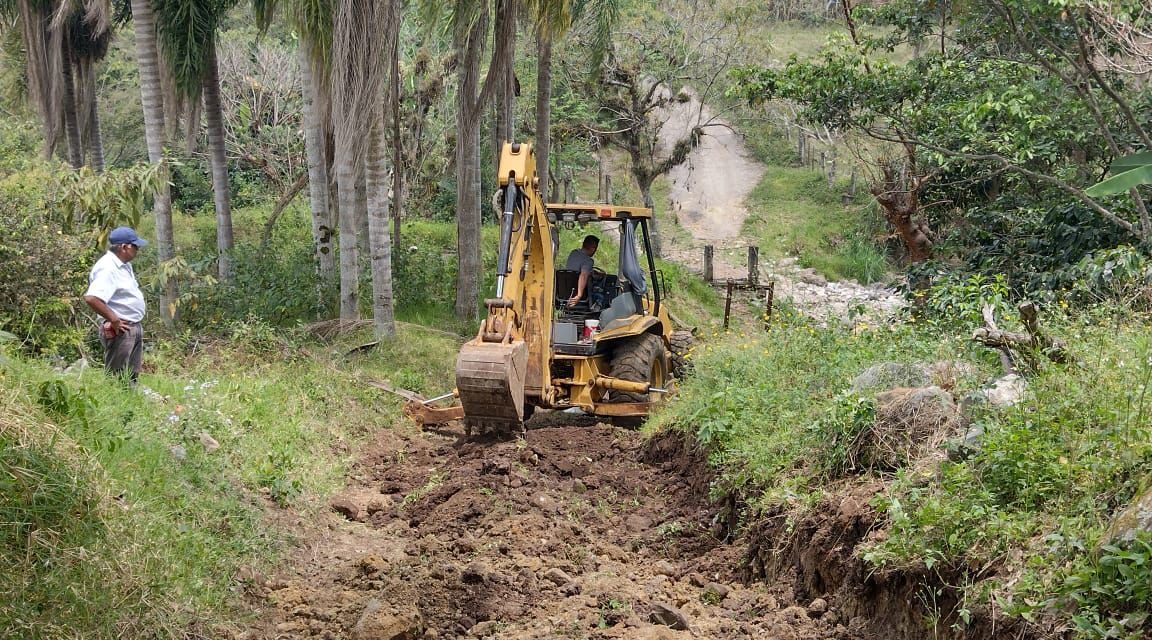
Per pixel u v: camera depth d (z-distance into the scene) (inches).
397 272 698.2
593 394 441.4
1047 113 504.4
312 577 251.8
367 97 511.8
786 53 1258.0
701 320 872.3
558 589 247.1
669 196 1380.4
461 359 347.6
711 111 1360.7
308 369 454.3
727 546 282.4
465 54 623.2
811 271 1088.2
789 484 264.4
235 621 217.3
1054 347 261.4
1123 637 159.2
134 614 194.5
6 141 761.0
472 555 269.3
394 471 351.6
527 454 348.8
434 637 222.2
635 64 1040.2
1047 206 519.5
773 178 1425.9
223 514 256.7
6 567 184.7
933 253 639.1
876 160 773.9
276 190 1057.5
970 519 204.4
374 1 496.7
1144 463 193.2
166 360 406.9
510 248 371.6
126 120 1103.0
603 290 489.4
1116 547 170.7
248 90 1096.2
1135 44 448.8
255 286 585.6
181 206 1027.9
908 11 595.5
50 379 260.7
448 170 1052.5
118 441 246.5
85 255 377.4
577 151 1137.4
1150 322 297.6
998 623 181.3
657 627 216.4
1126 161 179.2
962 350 305.9
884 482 237.5
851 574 221.1
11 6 670.5
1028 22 486.6
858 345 346.3
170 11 569.3
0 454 199.8
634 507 321.1
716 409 325.1
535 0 575.2
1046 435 215.5
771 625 226.1
